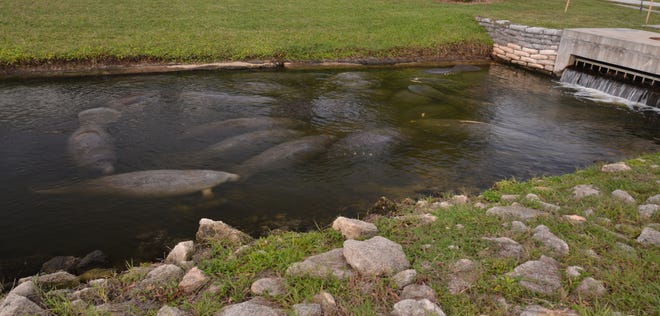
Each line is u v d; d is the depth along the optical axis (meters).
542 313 3.88
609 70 15.48
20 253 6.02
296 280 4.46
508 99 14.00
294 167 8.48
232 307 3.95
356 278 4.45
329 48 17.64
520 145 10.16
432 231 5.45
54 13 19.44
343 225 5.64
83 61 14.75
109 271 5.59
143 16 20.16
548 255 4.79
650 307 3.94
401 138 10.04
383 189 7.80
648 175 7.53
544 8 25.33
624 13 24.03
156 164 8.57
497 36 19.72
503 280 4.35
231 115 11.24
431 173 8.50
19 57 14.12
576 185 7.03
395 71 16.83
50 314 4.13
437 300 4.12
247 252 5.24
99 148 8.96
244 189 7.70
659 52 13.47
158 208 7.07
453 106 12.97
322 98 13.03
